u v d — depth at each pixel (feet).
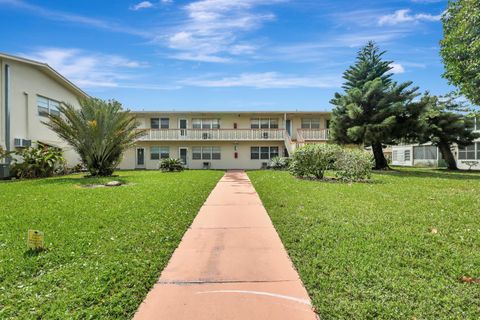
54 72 55.88
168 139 83.51
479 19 30.04
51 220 17.99
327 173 51.67
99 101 49.06
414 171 61.93
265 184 36.50
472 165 71.31
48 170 48.96
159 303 9.14
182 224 17.83
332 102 67.87
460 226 16.33
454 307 8.50
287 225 17.12
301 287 10.09
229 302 9.20
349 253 12.43
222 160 86.48
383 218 18.04
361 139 61.82
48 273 10.69
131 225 16.93
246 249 13.85
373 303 8.71
